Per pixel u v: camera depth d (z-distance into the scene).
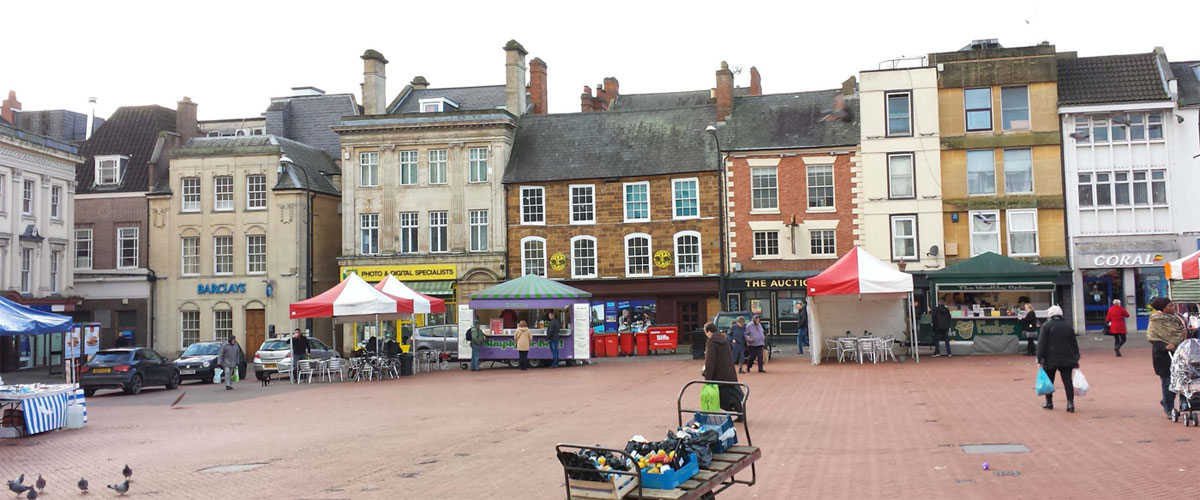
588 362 33.59
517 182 43.59
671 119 44.41
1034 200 38.56
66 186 43.09
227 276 45.72
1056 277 30.84
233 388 29.09
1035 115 38.78
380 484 11.62
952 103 39.62
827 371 26.19
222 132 56.12
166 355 45.84
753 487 10.65
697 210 41.84
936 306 31.31
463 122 44.28
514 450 13.90
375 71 47.91
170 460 14.15
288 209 45.19
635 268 42.38
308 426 17.94
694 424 9.63
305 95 56.22
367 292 30.50
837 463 11.98
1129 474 10.55
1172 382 14.07
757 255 41.22
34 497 10.97
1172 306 14.64
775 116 42.69
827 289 28.45
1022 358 28.83
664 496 7.60
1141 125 38.03
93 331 35.09
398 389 25.97
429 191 44.72
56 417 18.33
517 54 46.69
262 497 11.08
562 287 32.94
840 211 40.53
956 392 19.70
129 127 51.16
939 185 39.47
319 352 34.59
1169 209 37.50
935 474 11.03
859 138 40.62
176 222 46.44
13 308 19.81
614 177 42.69
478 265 43.78
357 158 45.47
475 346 32.12
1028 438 13.32
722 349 16.02
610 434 15.20
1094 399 17.47
